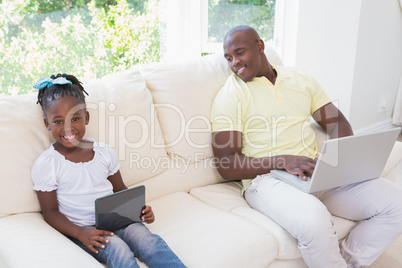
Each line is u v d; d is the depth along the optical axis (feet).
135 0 6.50
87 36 6.07
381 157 4.32
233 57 4.93
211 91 5.12
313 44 8.14
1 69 5.27
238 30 4.92
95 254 3.43
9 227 3.30
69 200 3.67
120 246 3.33
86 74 6.23
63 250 2.99
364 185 4.48
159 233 3.83
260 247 3.68
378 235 4.31
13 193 3.54
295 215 3.88
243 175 4.70
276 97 5.01
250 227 3.92
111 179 4.04
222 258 3.42
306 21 7.84
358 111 8.85
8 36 5.23
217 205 4.54
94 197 3.76
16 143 3.62
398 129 4.19
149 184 4.58
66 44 5.85
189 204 4.45
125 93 4.38
